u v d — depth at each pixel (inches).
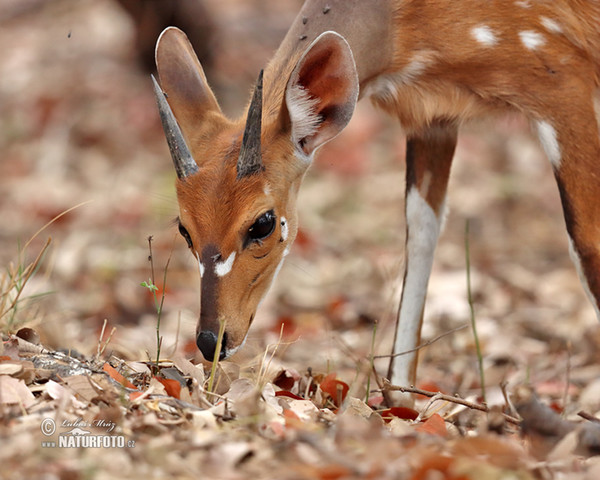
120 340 477.7
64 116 892.0
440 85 393.7
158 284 631.8
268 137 358.3
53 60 989.8
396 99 402.3
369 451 274.4
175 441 281.9
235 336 345.1
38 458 265.7
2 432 279.4
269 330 543.8
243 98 900.6
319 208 777.6
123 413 299.1
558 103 384.2
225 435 288.4
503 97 388.2
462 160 844.0
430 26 386.0
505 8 380.8
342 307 589.0
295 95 354.6
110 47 1003.9
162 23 885.8
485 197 789.2
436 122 406.9
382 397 392.8
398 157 852.0
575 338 542.3
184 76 374.9
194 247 349.7
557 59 382.9
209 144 360.8
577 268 382.6
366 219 761.0
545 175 824.9
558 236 739.4
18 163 835.4
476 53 383.9
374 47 385.4
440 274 647.8
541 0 380.2
